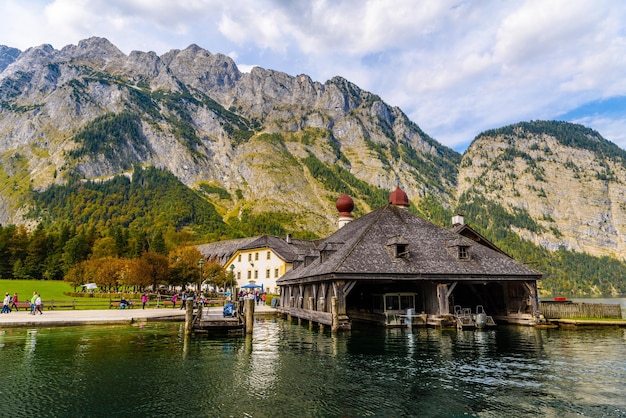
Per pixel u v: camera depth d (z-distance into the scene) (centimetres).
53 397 1650
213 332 3369
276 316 5344
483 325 3600
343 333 3306
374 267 3472
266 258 9788
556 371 2012
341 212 7288
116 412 1478
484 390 1698
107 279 7912
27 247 13488
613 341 2903
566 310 4200
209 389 1750
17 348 2698
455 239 3959
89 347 2752
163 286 9425
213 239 18112
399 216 4353
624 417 1402
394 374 1972
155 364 2236
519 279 3794
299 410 1482
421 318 3744
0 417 1432
